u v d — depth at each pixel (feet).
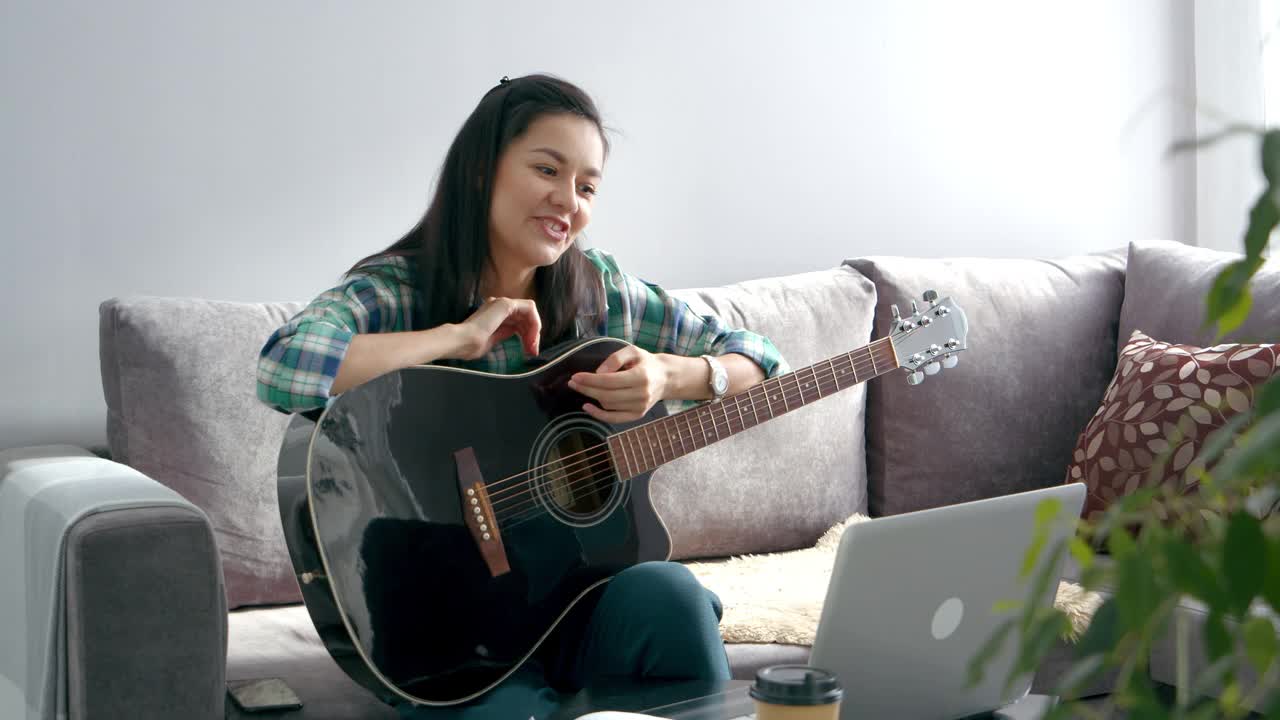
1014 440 7.76
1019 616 1.25
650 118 8.18
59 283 6.84
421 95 7.57
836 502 7.41
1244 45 9.38
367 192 7.49
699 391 5.47
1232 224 9.53
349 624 4.40
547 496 4.90
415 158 7.59
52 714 4.15
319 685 4.93
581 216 5.33
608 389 5.12
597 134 5.34
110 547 4.07
